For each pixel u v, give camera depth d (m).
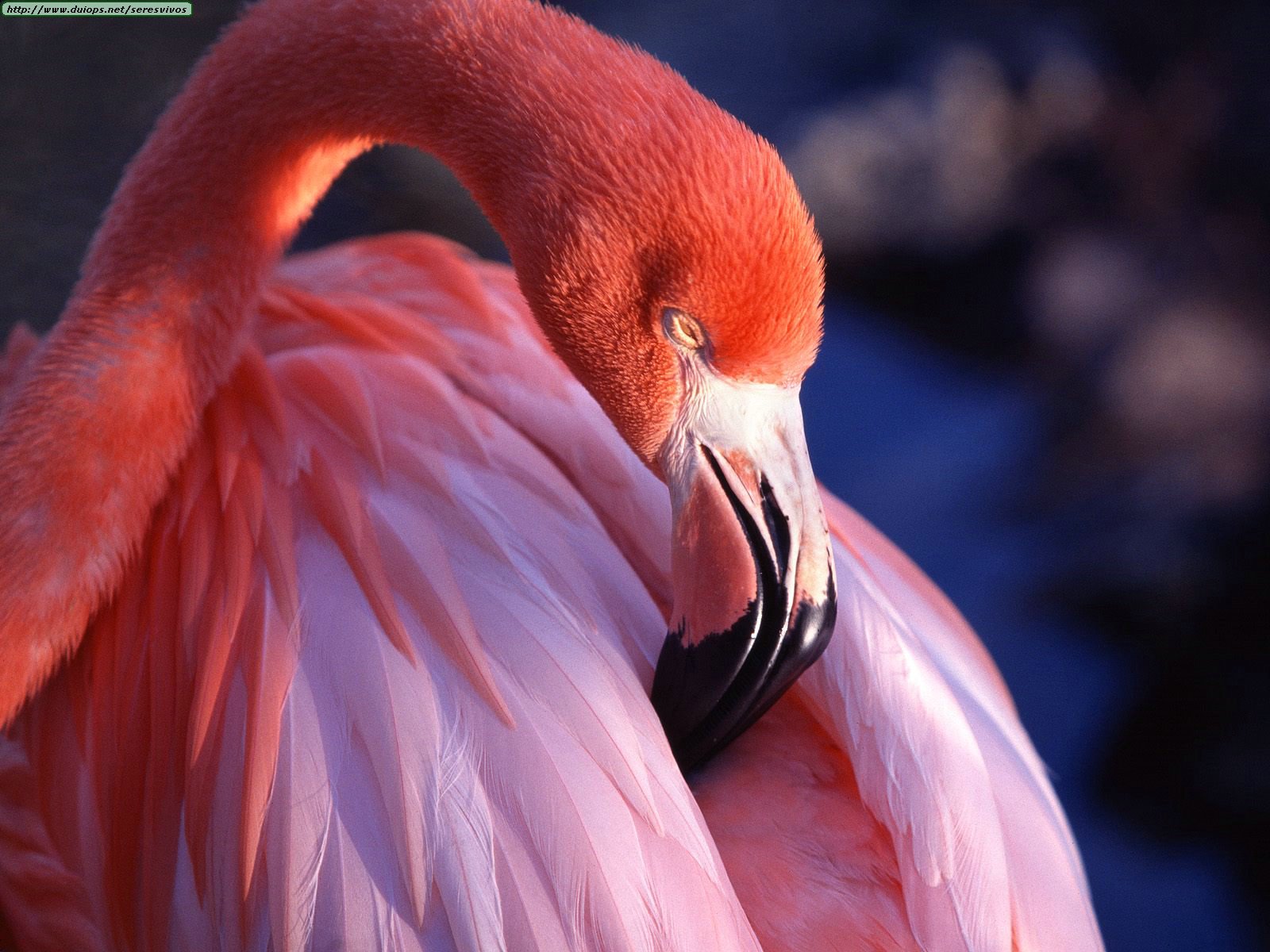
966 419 5.65
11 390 3.78
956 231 6.10
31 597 3.72
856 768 3.67
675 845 3.64
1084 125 6.16
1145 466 5.08
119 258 3.75
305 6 3.73
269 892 3.64
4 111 5.35
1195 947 4.10
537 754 3.64
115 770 3.71
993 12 6.57
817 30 6.65
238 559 3.70
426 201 5.72
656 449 3.68
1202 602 4.70
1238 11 6.15
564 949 3.62
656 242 3.65
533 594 3.68
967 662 3.76
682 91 3.66
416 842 3.63
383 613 3.67
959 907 3.65
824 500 3.79
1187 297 5.51
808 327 3.66
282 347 3.79
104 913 3.72
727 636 3.66
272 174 3.75
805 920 3.66
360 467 3.71
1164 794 4.44
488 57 3.69
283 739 3.65
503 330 3.78
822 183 6.15
